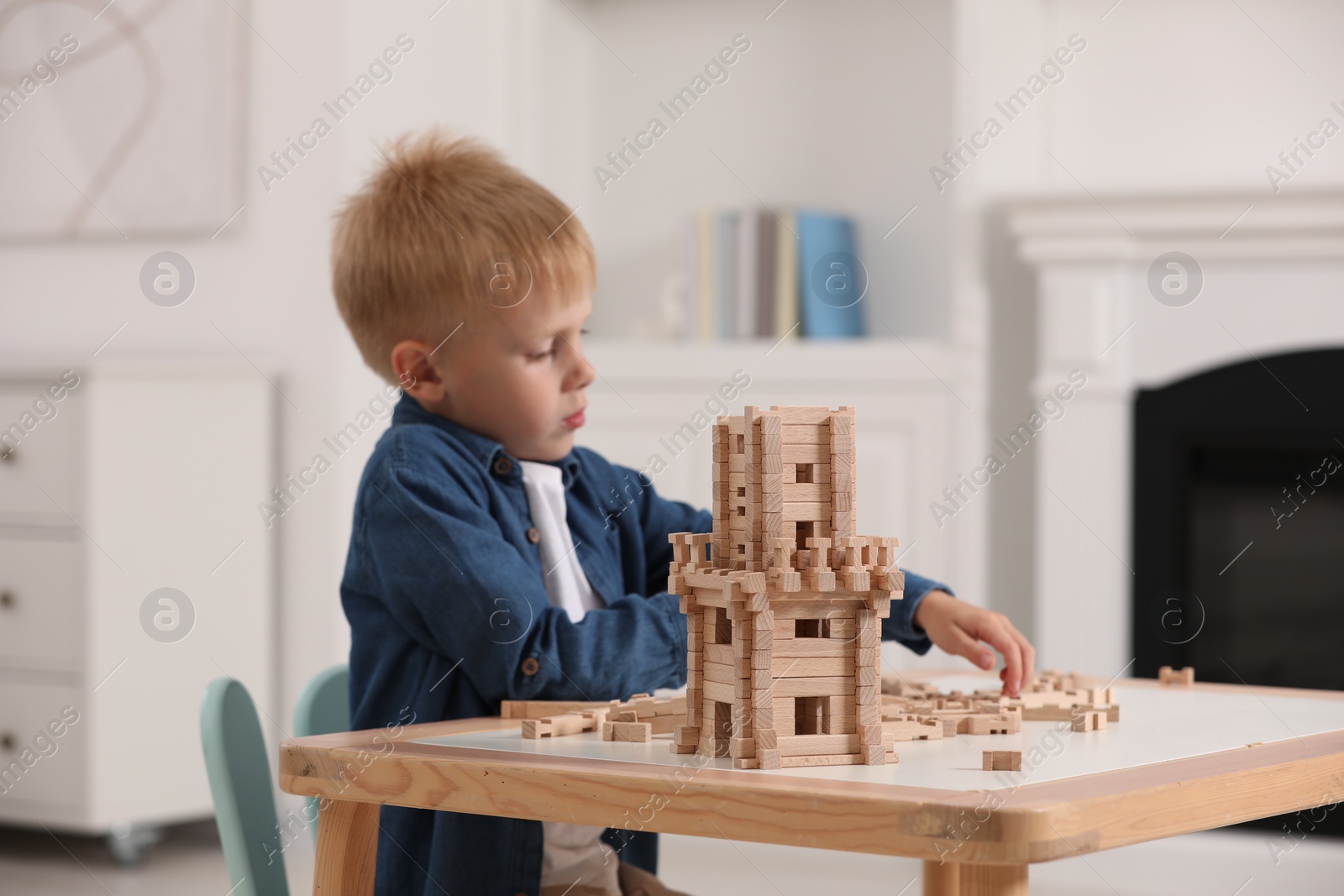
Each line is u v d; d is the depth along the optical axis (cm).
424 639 105
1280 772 75
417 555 102
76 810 247
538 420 116
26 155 300
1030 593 277
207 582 265
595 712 90
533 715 95
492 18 297
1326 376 256
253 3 283
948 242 293
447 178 117
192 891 233
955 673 132
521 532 114
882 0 300
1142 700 108
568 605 116
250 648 272
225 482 269
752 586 73
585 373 118
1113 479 266
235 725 98
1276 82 276
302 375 278
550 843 108
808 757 74
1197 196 255
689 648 79
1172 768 72
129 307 293
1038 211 264
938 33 295
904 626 106
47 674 250
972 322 272
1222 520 262
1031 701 99
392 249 115
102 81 294
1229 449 262
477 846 101
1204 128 279
